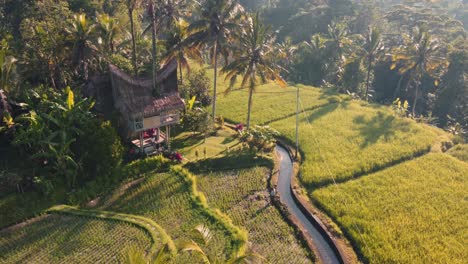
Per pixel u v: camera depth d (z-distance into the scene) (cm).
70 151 2764
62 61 3566
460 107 5528
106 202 2694
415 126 4256
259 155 3428
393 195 2873
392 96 6644
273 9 9275
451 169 3294
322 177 3119
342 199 2817
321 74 6662
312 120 4406
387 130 4131
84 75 3578
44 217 2484
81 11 4066
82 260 2127
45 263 2105
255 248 2328
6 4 3797
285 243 2386
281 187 3059
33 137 2678
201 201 2702
